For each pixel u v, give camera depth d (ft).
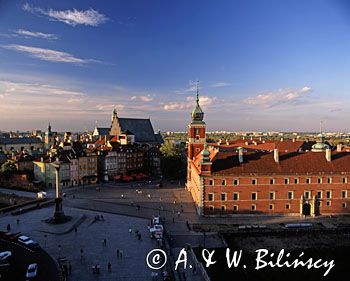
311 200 387.55
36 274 226.38
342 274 248.32
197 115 531.91
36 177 578.25
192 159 526.16
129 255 268.82
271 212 387.14
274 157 403.75
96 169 632.79
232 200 382.22
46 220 351.67
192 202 453.99
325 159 408.67
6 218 361.71
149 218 374.63
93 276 232.12
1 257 246.47
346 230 337.72
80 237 309.42
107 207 422.82
